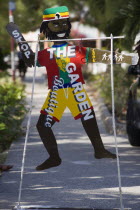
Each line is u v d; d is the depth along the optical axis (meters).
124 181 11.58
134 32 16.55
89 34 33.03
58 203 9.84
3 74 36.44
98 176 12.05
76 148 15.01
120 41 16.70
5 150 15.38
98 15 19.20
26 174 12.24
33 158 13.96
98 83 30.75
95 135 8.91
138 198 10.23
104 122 20.16
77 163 13.37
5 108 16.70
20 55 9.02
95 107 25.52
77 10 25.55
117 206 9.66
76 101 8.88
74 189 10.93
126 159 13.86
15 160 13.71
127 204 9.80
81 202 9.92
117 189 10.91
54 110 8.93
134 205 9.73
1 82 33.19
